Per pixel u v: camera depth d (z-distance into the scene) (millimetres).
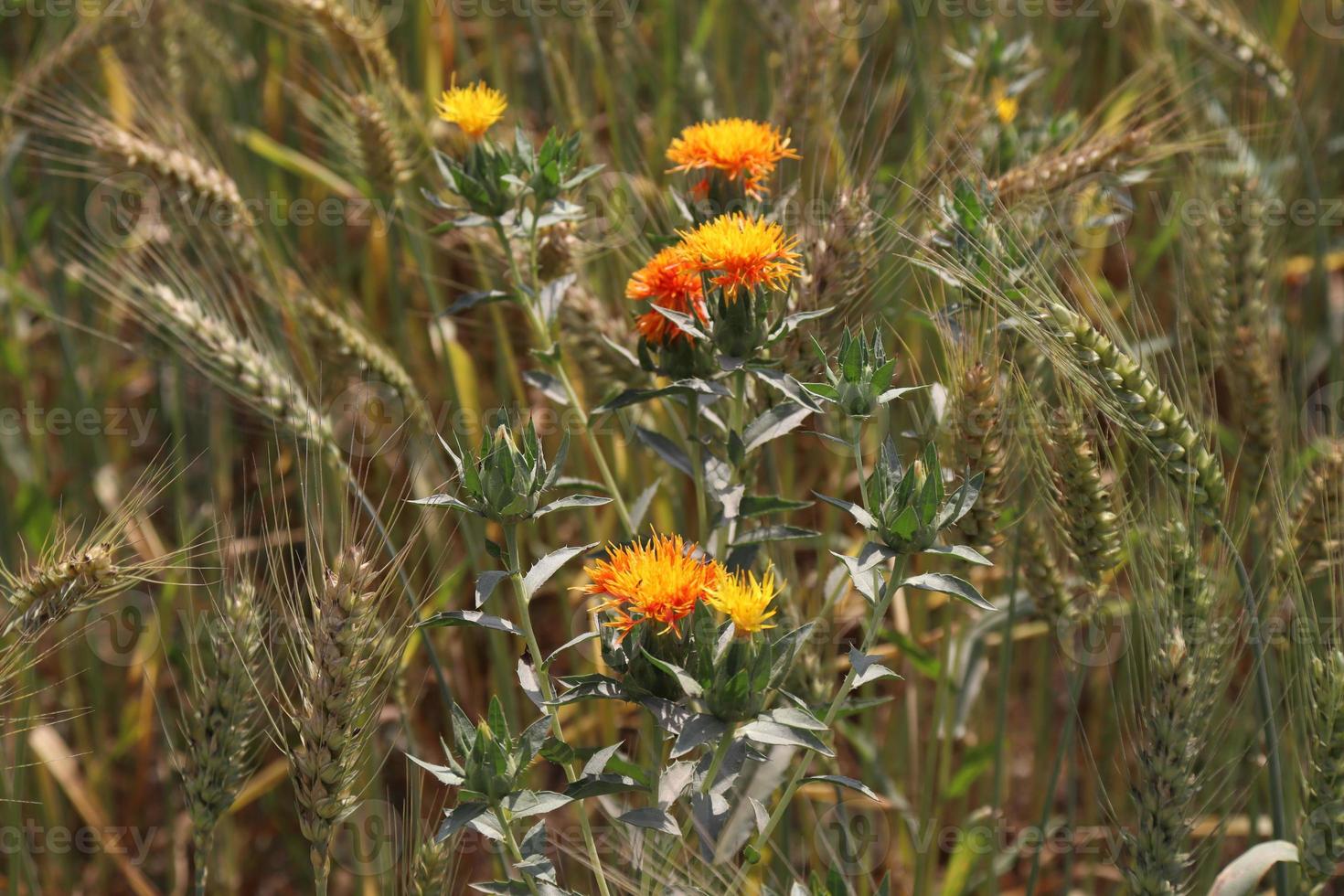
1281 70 4039
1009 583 3066
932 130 3676
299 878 4375
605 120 4578
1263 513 3139
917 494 1906
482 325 4289
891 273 2816
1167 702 2342
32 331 4793
